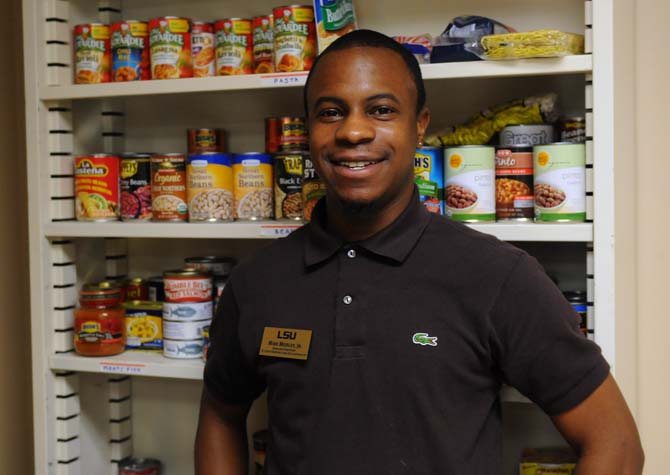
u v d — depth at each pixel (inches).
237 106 76.5
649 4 66.7
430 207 60.9
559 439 69.4
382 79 48.4
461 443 46.5
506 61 57.9
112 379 81.0
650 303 68.3
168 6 78.1
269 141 69.5
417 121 52.1
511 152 60.1
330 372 48.5
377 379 47.6
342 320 48.8
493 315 46.9
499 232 58.4
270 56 65.7
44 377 73.0
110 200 70.7
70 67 73.5
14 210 85.4
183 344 69.2
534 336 46.4
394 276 49.2
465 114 69.8
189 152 72.3
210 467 58.0
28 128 72.1
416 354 47.2
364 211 49.5
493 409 49.4
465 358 47.1
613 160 55.4
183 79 65.9
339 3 62.9
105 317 71.1
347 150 48.3
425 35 66.1
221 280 72.8
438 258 49.1
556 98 63.2
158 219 69.0
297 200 65.2
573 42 58.3
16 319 85.9
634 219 67.7
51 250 73.2
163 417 81.5
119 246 81.1
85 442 77.5
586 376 46.1
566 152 57.3
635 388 68.8
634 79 67.2
